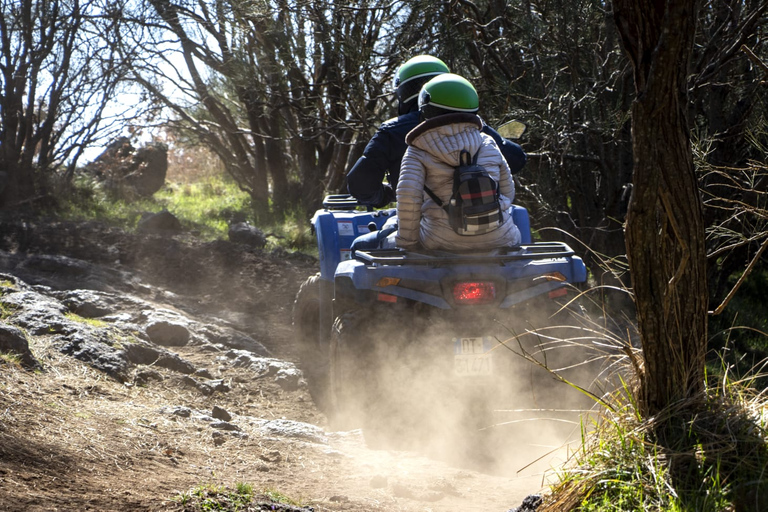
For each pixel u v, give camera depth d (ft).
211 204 64.18
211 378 23.30
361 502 12.63
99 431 14.75
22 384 16.76
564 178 31.63
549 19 30.12
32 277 32.65
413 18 35.29
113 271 36.76
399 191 18.11
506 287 17.65
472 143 18.04
